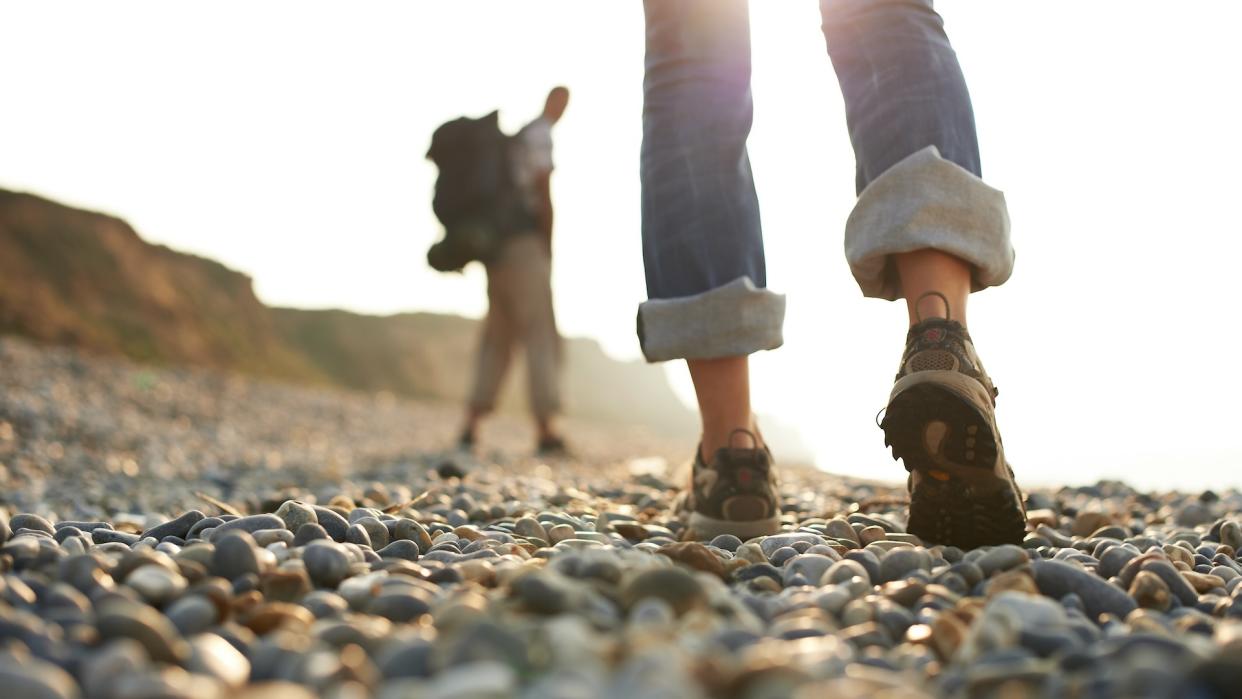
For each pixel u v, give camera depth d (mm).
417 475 4746
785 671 851
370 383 71438
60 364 13781
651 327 1979
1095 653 1028
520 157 7133
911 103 1757
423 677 940
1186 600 1444
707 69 1959
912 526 1883
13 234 48125
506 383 7555
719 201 1952
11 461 6219
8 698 801
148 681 857
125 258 53094
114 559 1494
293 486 4723
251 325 60781
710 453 2105
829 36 1867
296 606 1268
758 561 1722
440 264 7180
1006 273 1793
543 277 7262
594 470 6473
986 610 1196
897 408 1700
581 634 944
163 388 14273
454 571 1450
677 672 837
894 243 1716
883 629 1250
